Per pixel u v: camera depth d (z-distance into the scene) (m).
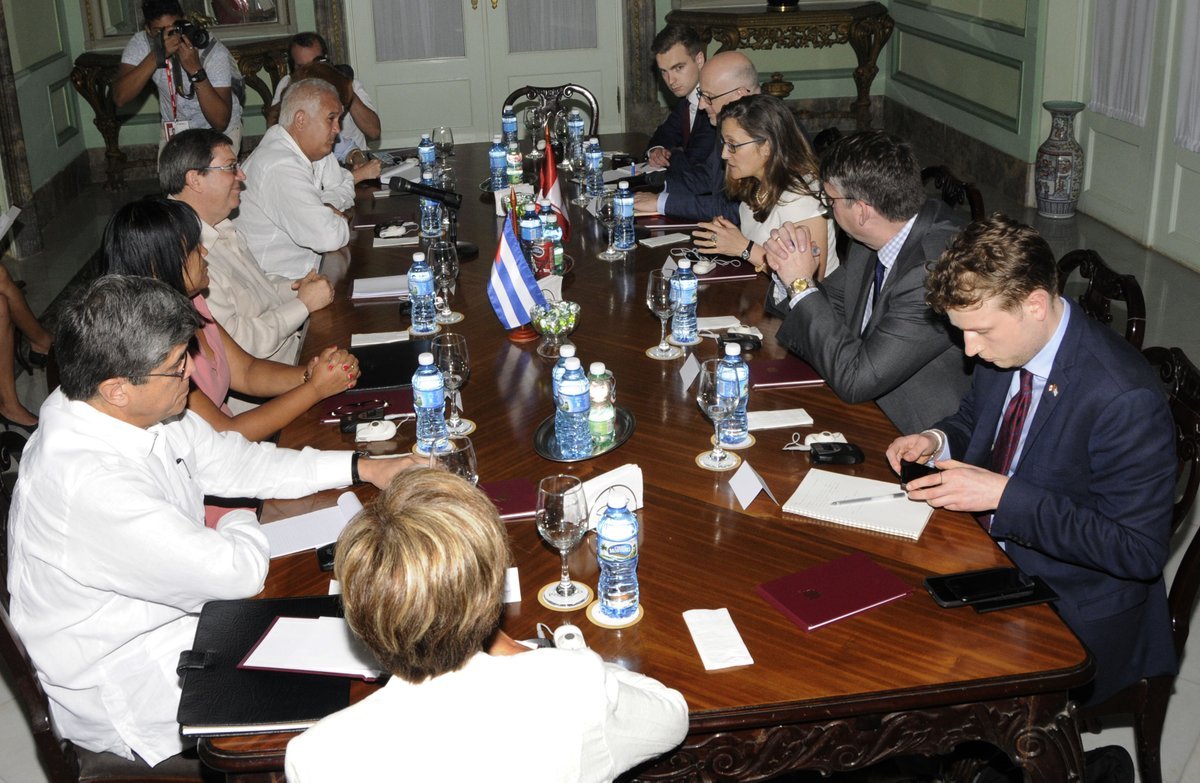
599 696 1.20
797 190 3.07
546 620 1.68
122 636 1.82
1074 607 1.94
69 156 7.24
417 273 2.83
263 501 2.10
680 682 1.53
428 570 1.09
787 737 1.54
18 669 1.80
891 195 2.35
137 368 1.72
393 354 2.70
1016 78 6.59
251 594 1.76
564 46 8.03
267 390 2.71
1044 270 1.78
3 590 1.97
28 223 6.14
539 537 1.91
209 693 1.52
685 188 3.84
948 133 7.57
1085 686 1.95
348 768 1.14
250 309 3.04
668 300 2.68
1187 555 2.02
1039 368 1.94
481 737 1.15
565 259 3.33
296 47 5.38
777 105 3.05
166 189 2.97
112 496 1.72
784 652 1.59
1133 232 5.87
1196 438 2.02
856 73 7.80
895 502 1.95
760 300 2.98
